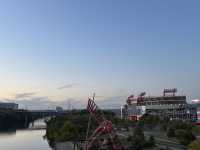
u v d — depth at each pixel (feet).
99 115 563.07
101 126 533.55
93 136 550.77
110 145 522.06
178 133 621.31
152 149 509.76
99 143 533.96
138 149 522.88
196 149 375.66
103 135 565.12
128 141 560.20
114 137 523.70
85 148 547.90
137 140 541.34
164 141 637.71
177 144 578.25
